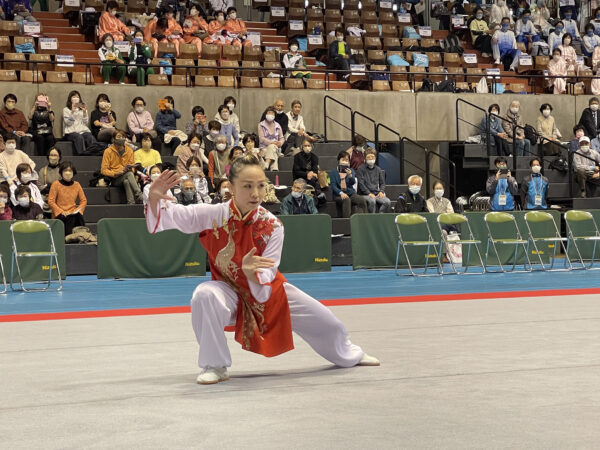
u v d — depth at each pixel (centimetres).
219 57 2162
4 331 738
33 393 448
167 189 475
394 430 352
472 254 1558
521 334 659
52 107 1866
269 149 1797
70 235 1464
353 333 681
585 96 2297
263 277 463
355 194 1688
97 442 341
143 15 2242
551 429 351
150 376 498
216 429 361
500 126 2088
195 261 1438
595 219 1647
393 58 2345
